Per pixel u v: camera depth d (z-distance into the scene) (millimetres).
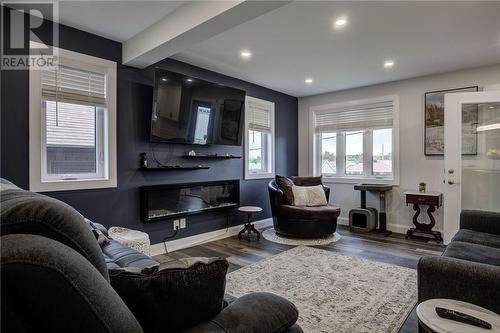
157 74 3260
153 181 3463
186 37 2510
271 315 1010
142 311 873
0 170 2395
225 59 3691
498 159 3660
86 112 2988
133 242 2590
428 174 4359
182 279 876
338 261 3186
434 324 1132
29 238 653
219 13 2133
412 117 4492
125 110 3193
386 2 2379
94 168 3053
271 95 5172
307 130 5684
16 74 2479
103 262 876
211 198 4121
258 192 4926
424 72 4203
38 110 2584
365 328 1917
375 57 3613
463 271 1429
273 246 3803
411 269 2939
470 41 3141
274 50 3396
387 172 4840
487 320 1164
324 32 2924
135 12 2531
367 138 5031
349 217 4699
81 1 2352
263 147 5176
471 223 2604
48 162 2752
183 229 3779
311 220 4098
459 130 3686
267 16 2604
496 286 1352
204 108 3805
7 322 618
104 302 673
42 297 605
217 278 936
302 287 2537
